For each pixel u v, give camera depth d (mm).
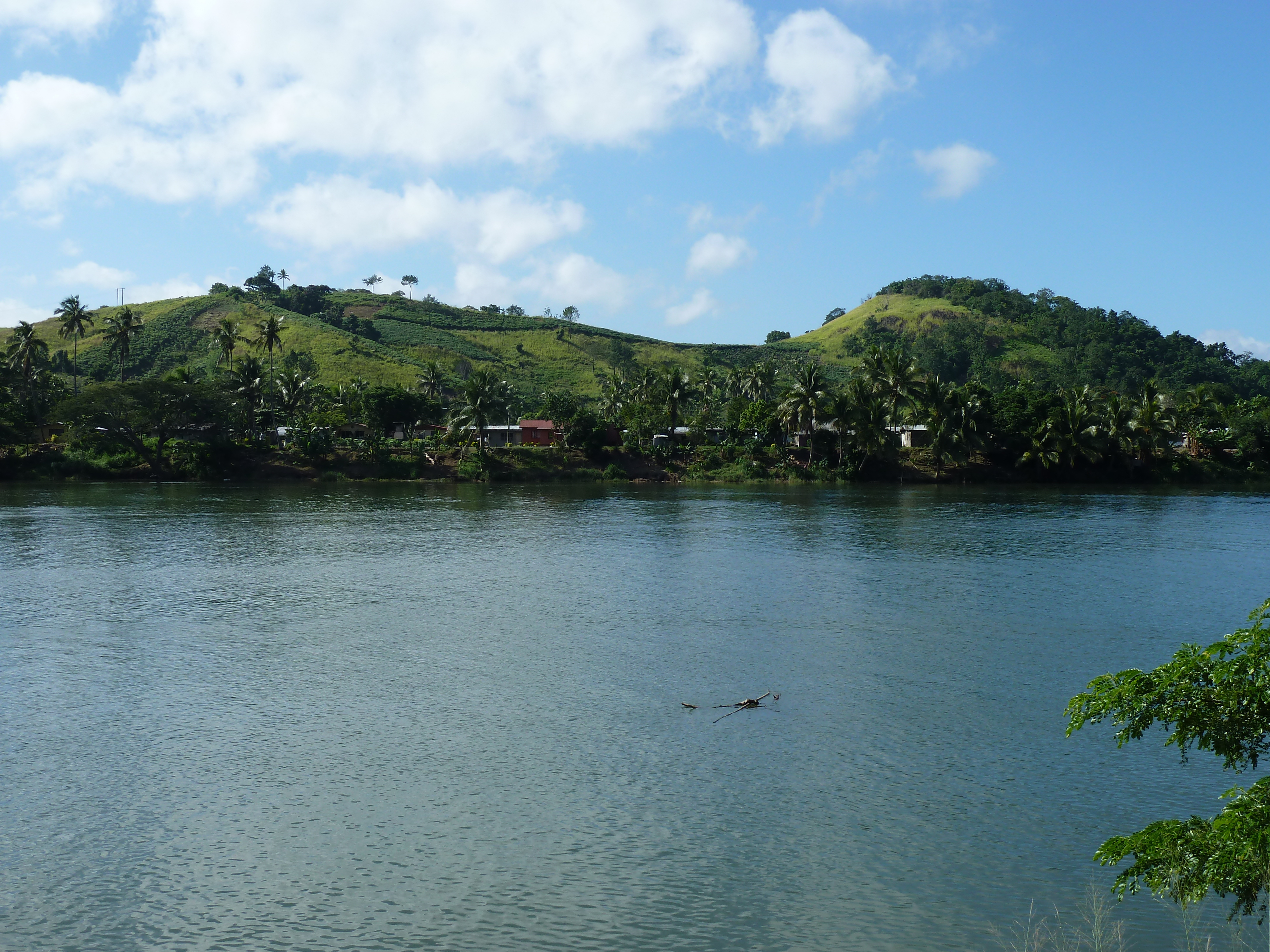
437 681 32594
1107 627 40969
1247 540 70812
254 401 145000
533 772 24547
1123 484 136375
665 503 102688
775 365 196250
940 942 16984
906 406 143500
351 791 23266
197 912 17938
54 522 79250
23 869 19500
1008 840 20875
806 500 107875
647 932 17266
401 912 17906
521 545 67250
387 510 93750
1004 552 64250
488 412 138625
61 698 30484
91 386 133000
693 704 30266
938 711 29469
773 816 22016
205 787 23516
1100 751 26047
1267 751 12055
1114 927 17391
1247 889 11242
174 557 60344
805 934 17203
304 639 38531
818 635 39469
